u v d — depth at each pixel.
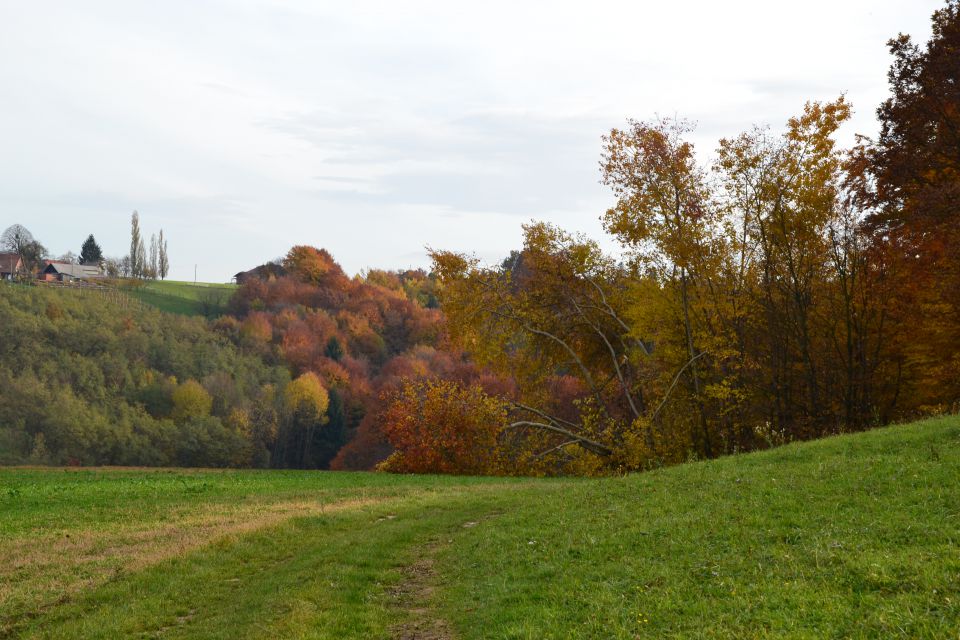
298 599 14.09
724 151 43.34
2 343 129.12
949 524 11.91
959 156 34.62
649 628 9.73
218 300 188.75
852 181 38.91
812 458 19.91
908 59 36.81
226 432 119.50
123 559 18.34
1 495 30.33
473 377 82.50
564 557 14.39
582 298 49.47
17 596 15.34
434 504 26.67
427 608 13.56
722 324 43.47
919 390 40.44
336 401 128.50
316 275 184.75
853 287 42.53
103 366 132.75
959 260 32.34
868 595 9.40
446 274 49.09
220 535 20.69
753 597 10.12
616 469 45.59
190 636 12.66
